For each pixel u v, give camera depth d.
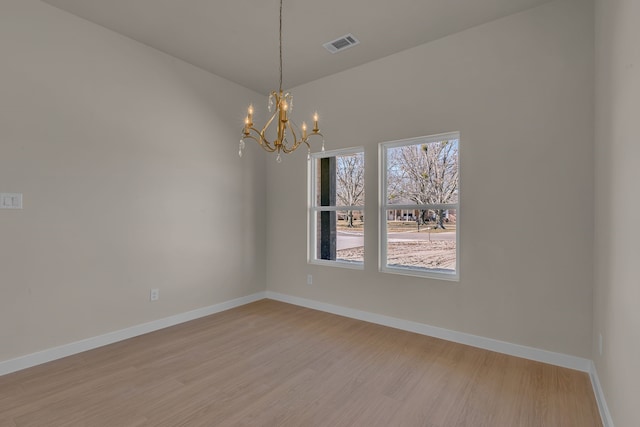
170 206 3.44
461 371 2.46
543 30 2.61
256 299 4.41
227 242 4.03
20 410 1.95
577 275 2.47
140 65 3.19
